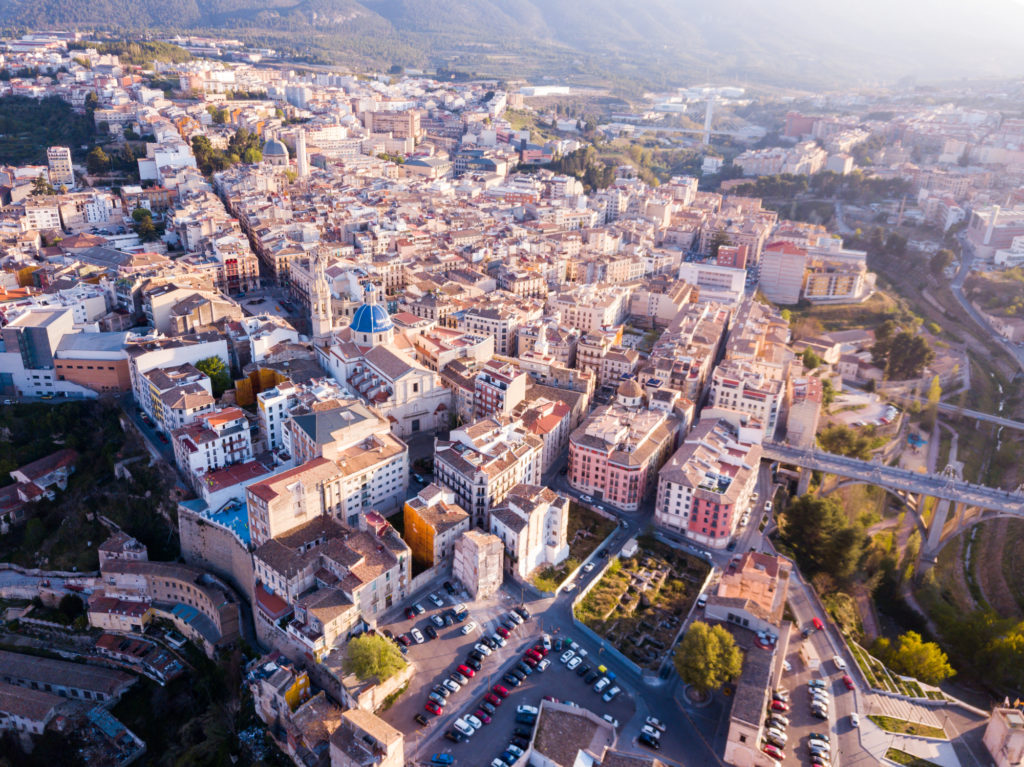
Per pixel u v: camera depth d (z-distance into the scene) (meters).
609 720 198.00
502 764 184.38
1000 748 199.50
